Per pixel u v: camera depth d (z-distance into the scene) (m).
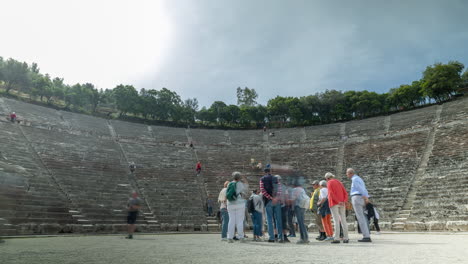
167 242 8.96
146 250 5.92
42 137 30.89
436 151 28.45
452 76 51.66
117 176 26.78
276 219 8.80
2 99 39.00
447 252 5.24
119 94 59.75
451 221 17.92
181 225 20.98
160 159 35.44
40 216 16.52
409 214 20.77
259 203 10.26
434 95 53.19
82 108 58.78
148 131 48.81
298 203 8.69
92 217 18.92
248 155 40.62
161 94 66.00
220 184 30.52
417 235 13.53
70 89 58.84
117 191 23.64
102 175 25.92
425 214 20.03
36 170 22.19
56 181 21.83
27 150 25.86
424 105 54.78
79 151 30.59
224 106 69.25
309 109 64.56
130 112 61.62
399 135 37.47
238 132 54.38
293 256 4.67
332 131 48.62
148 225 19.86
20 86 57.31
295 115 62.97
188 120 65.38
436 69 53.69
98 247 6.79
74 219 17.80
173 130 51.91
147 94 65.38
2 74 54.28
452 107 41.25
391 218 21.45
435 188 22.42
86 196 21.22
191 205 25.09
